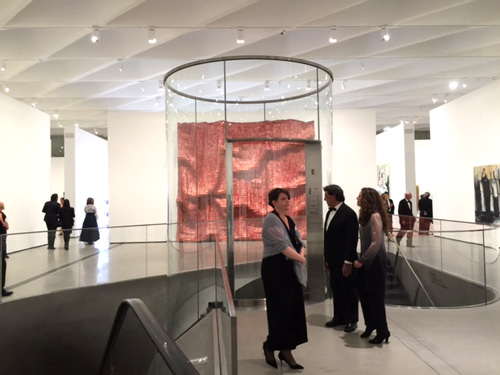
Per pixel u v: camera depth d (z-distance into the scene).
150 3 7.49
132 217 13.44
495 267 6.13
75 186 16.42
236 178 5.62
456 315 5.05
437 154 14.05
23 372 6.89
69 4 7.29
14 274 6.79
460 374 3.34
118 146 13.48
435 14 7.97
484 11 7.81
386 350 3.87
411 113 17.39
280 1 7.45
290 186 5.69
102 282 8.09
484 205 11.15
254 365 3.54
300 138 5.77
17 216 11.23
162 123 13.55
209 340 3.43
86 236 7.94
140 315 2.90
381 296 4.02
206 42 9.18
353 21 8.00
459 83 12.84
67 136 16.52
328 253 4.52
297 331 3.51
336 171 13.60
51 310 7.29
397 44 9.20
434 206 14.40
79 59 10.32
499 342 4.08
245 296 5.54
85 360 7.76
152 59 9.66
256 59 5.71
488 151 10.97
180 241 6.23
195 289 5.89
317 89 5.89
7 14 7.11
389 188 19.02
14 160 11.11
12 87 12.30
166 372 2.46
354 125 13.65
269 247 3.47
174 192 6.41
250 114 5.75
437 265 6.24
